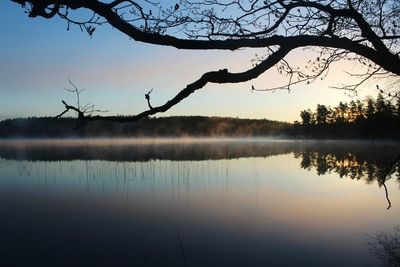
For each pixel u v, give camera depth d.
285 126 167.00
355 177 29.05
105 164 40.69
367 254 10.75
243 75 2.54
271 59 2.57
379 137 66.94
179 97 2.47
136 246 11.88
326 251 11.12
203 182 26.83
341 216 15.59
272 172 33.56
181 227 14.10
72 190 23.22
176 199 20.03
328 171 33.81
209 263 10.38
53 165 39.59
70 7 2.32
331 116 103.38
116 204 18.59
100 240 12.51
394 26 3.44
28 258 10.73
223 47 2.50
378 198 19.83
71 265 10.27
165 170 34.59
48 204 18.58
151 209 17.33
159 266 10.10
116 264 10.39
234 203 18.73
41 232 13.42
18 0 2.33
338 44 2.61
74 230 13.74
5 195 21.28
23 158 50.31
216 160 47.47
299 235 12.87
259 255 10.90
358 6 3.24
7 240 12.48
